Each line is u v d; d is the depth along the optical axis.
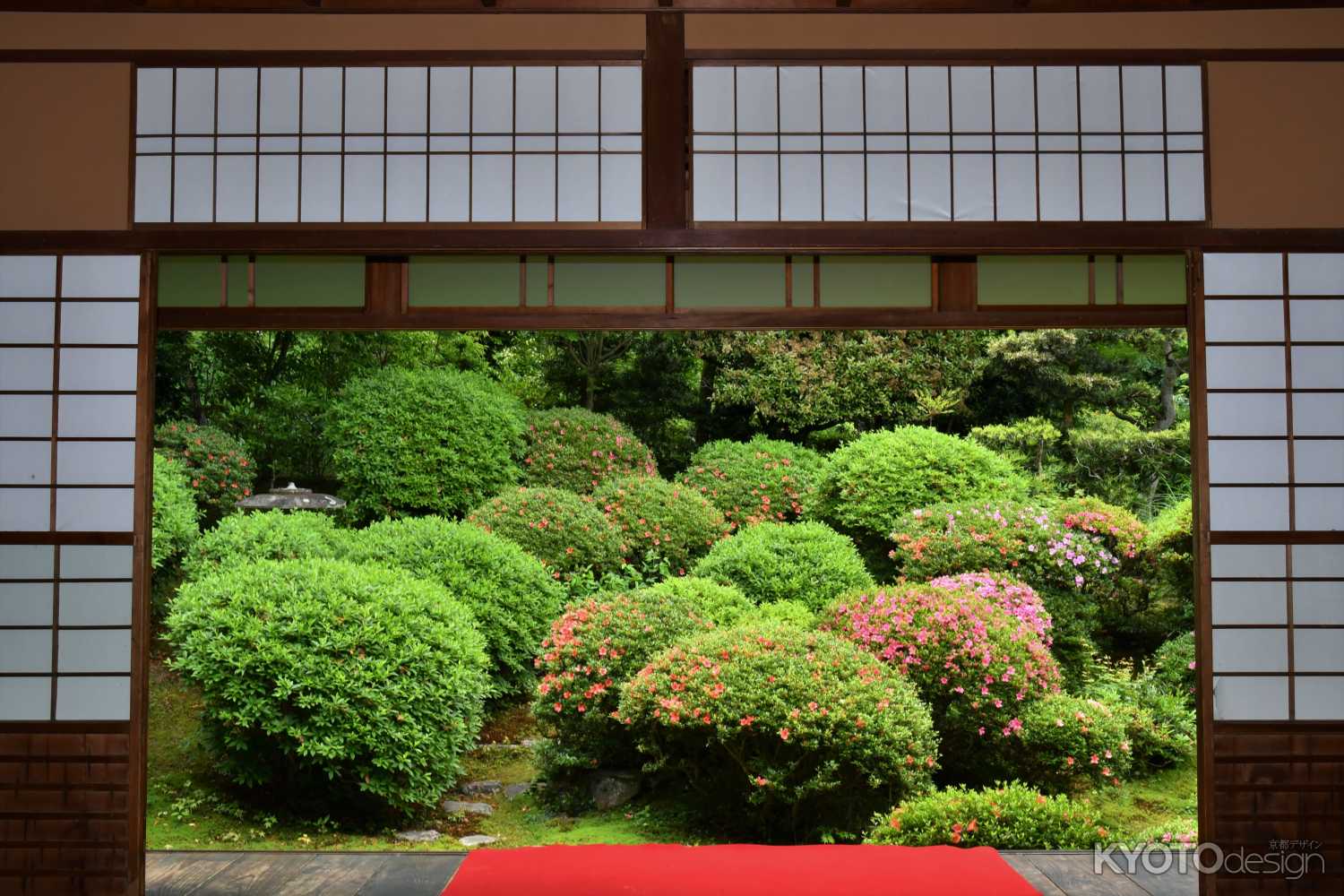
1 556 3.32
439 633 4.79
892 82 3.38
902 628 5.06
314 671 4.46
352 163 3.35
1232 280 3.36
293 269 3.54
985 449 7.56
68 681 3.30
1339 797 3.29
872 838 4.07
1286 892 3.28
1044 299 3.56
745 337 8.96
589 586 6.64
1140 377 8.76
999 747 5.02
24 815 3.28
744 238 3.29
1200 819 3.31
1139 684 5.99
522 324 3.54
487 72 3.37
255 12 3.36
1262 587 3.33
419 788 4.68
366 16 3.37
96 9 3.34
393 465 7.31
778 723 4.22
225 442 7.54
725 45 3.36
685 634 5.15
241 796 4.91
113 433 3.33
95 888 3.26
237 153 3.35
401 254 3.44
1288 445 3.35
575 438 8.11
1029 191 3.36
